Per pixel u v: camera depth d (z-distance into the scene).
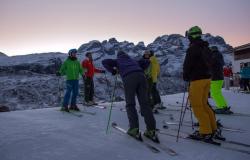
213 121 5.02
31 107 30.48
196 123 6.45
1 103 31.20
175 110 8.91
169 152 4.39
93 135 5.43
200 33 4.92
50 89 37.62
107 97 28.14
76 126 6.26
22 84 39.31
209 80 4.95
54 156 4.23
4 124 6.38
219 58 7.92
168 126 6.43
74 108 8.81
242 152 4.46
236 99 12.52
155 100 8.77
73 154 4.32
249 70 17.11
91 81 10.16
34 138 5.16
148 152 4.43
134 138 5.08
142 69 5.58
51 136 5.31
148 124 5.02
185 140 5.13
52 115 7.81
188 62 4.85
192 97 4.97
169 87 38.66
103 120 7.09
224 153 4.42
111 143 4.89
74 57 8.78
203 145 4.83
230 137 5.43
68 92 8.55
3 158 4.14
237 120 7.17
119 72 5.39
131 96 5.16
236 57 29.38
